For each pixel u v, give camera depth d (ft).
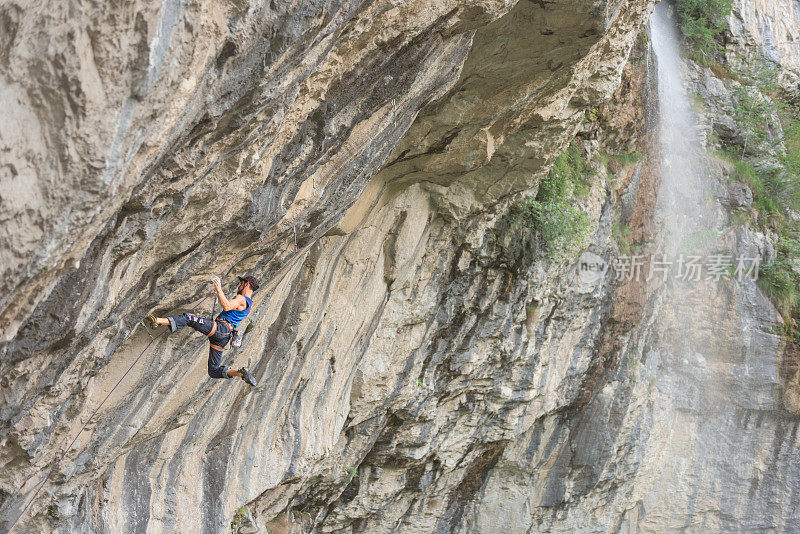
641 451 71.56
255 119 17.94
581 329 62.03
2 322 14.53
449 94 33.24
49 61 11.68
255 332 32.45
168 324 22.22
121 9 11.93
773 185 83.15
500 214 48.88
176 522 32.55
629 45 38.81
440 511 62.90
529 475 66.08
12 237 12.58
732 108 81.10
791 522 80.43
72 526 26.04
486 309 52.19
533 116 38.29
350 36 19.67
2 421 18.02
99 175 13.19
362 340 44.50
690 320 73.56
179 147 16.17
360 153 25.80
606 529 74.33
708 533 79.66
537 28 30.22
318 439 42.29
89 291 16.92
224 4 14.20
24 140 11.96
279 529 48.14
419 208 43.06
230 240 22.59
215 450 35.81
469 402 56.65
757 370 76.02
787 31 89.20
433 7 22.08
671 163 72.28
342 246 37.76
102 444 25.43
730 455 78.38
